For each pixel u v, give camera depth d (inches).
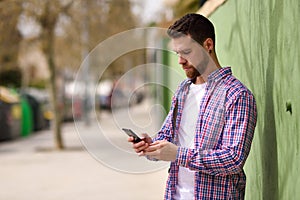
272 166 154.4
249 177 188.5
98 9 653.9
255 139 176.4
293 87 133.3
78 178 455.2
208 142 135.9
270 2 154.3
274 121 151.3
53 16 649.6
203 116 137.9
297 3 129.3
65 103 1171.3
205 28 140.6
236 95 134.5
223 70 139.4
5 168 528.4
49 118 1038.4
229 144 133.3
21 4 615.8
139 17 607.8
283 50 141.6
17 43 670.5
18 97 879.7
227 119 134.7
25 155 633.6
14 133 813.9
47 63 689.6
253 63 177.8
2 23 626.5
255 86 175.0
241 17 198.5
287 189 140.1
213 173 134.2
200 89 145.2
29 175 481.1
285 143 141.1
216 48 260.5
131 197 368.8
